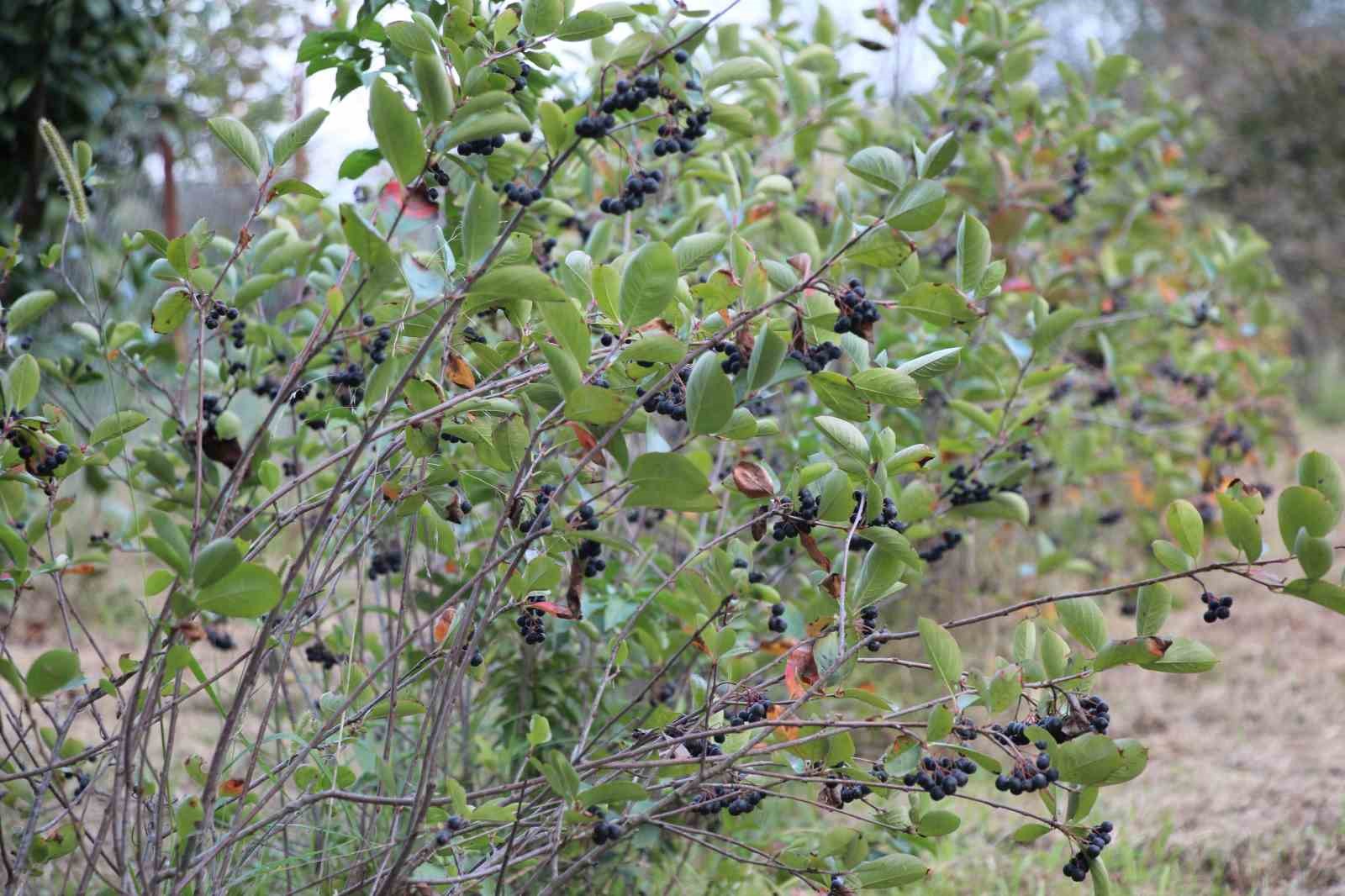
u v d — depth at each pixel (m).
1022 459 3.66
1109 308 5.68
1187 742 4.73
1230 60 14.68
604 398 1.93
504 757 3.12
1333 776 4.16
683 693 3.32
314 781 2.44
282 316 3.32
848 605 2.28
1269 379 5.84
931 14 4.78
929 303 2.20
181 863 2.08
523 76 2.51
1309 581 1.89
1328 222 13.97
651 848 3.20
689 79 2.78
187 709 4.64
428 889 2.17
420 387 2.30
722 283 2.32
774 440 3.84
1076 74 5.23
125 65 5.23
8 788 2.41
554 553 2.22
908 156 4.75
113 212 5.73
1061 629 5.02
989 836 3.96
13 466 2.41
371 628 3.91
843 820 3.81
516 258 2.30
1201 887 3.55
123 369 3.14
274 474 2.85
